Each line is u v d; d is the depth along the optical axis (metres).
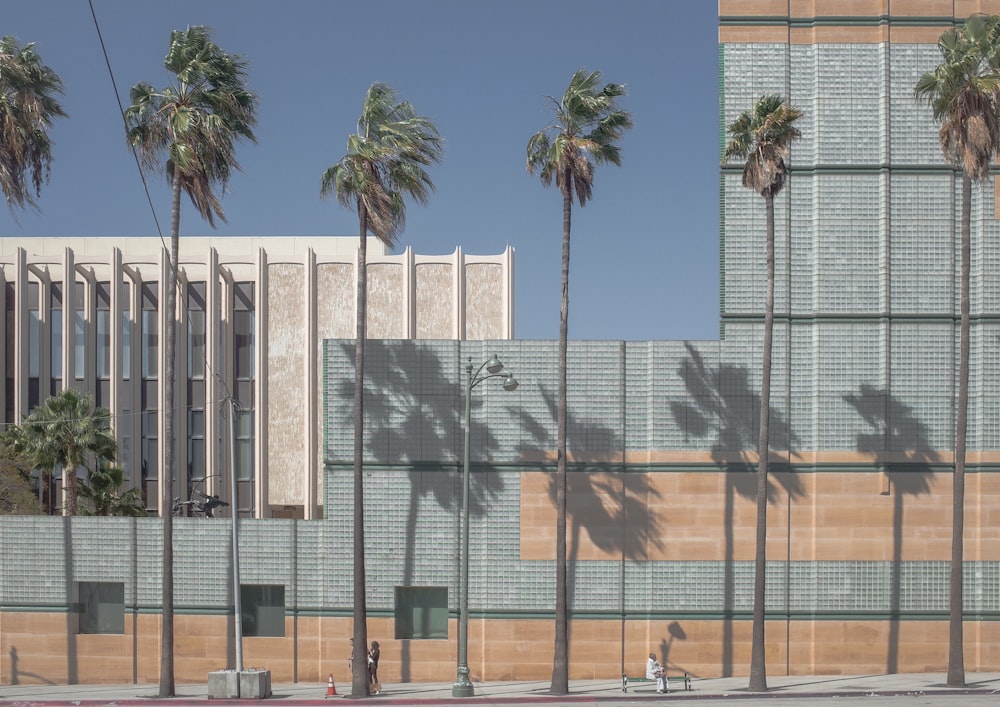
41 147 36.72
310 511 58.56
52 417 45.56
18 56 35.75
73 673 36.28
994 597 35.06
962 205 34.12
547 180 33.59
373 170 32.84
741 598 35.16
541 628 35.16
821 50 36.47
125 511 47.91
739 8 36.75
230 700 31.67
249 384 62.09
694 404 35.66
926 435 35.47
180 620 36.12
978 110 31.05
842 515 35.31
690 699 30.84
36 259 60.94
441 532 35.53
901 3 36.44
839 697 30.80
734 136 34.84
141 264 62.31
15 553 36.66
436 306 60.97
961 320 33.31
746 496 35.44
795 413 35.69
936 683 32.66
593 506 35.44
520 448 35.56
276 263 62.53
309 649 35.72
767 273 32.88
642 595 35.25
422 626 35.59
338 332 61.53
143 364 62.06
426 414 35.78
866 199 36.09
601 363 35.81
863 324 35.81
